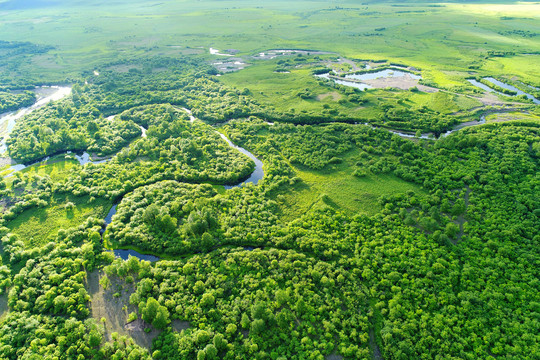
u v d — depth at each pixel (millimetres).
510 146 144000
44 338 78688
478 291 86500
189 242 103812
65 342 78062
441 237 99562
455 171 132125
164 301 86562
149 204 121188
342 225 109750
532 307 81438
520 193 118250
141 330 81875
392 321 80812
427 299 84438
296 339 77938
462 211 112750
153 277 93312
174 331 81000
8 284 92312
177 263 96875
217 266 96438
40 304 86562
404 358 72812
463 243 100125
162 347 77250
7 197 128125
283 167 141250
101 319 83812
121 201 124375
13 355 76438
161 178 136125
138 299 86625
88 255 100188
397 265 93938
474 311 81375
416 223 109375
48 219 118125
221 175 136250
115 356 74375
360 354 74312
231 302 86500
